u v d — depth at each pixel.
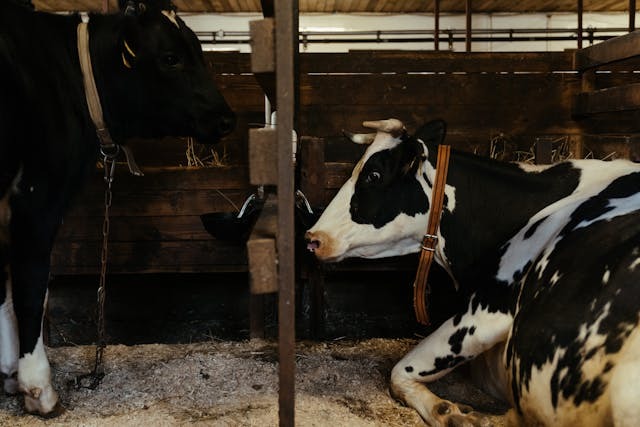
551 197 2.40
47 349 3.21
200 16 12.30
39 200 2.45
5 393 2.67
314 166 3.36
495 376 2.48
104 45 2.66
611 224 1.94
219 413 2.45
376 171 2.41
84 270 3.71
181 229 3.70
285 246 1.62
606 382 1.59
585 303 1.74
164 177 3.67
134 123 2.84
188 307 4.46
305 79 4.74
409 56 4.72
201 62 2.84
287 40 1.57
